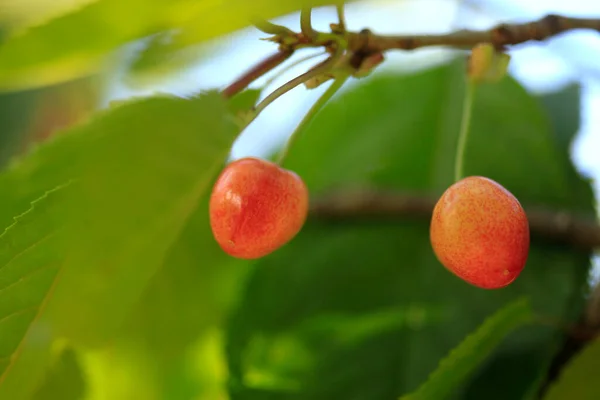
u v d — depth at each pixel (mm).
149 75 326
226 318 404
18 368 329
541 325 383
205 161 314
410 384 389
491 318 333
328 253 418
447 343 395
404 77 456
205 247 384
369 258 416
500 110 431
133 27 311
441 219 314
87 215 308
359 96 455
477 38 335
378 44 324
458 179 336
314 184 445
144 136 307
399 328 401
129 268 325
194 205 321
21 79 337
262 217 318
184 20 296
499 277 312
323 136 448
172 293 388
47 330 325
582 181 425
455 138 437
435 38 331
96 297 323
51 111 479
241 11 285
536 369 377
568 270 398
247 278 409
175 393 409
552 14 336
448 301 403
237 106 334
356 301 409
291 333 405
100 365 390
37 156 325
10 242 303
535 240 403
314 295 411
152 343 395
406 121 448
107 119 306
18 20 321
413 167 439
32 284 313
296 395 392
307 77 319
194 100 307
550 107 446
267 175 320
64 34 318
